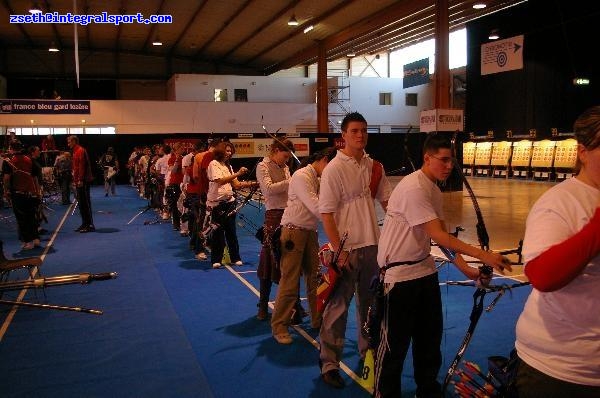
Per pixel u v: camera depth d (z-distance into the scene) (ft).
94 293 20.21
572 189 5.33
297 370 12.91
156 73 109.60
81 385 12.30
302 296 19.35
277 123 100.37
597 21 59.36
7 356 14.07
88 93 105.29
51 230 36.70
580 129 5.27
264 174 16.51
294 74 112.57
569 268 4.81
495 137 79.61
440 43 60.90
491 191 60.80
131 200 59.16
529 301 5.82
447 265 22.58
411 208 9.31
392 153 82.07
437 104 61.57
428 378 10.25
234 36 93.81
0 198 48.75
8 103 86.22
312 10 75.25
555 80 66.80
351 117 11.39
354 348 14.26
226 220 24.14
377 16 73.92
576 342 5.29
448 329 15.26
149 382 12.39
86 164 35.32
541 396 5.54
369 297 11.74
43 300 19.29
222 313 17.57
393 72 114.01
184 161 28.73
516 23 67.77
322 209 11.27
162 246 30.14
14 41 96.68
